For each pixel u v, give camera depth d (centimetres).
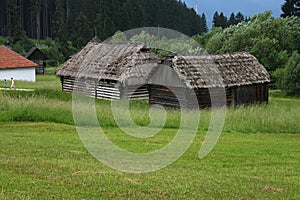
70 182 860
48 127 1672
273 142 1528
